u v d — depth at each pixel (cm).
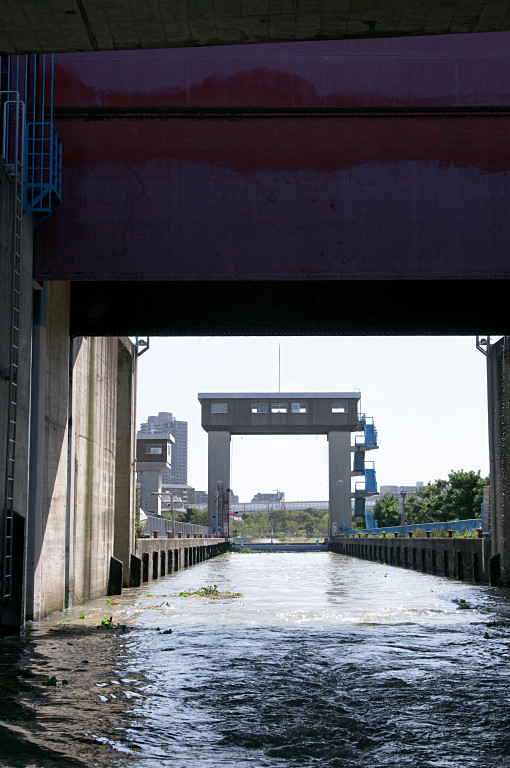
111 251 1820
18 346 1688
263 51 1862
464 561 3578
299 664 1363
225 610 2270
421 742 888
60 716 971
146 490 8756
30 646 1527
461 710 1036
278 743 879
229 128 1855
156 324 2292
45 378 1869
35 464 1814
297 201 1836
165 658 1412
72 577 2183
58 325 2014
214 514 8844
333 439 8638
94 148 1847
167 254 1822
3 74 1814
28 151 1775
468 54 1853
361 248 1822
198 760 809
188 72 1858
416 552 4700
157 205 1834
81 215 1830
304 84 1853
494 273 1809
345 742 886
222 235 1828
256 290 2319
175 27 1239
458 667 1347
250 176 1842
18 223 1717
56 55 1859
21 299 1727
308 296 2320
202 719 977
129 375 3066
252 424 8544
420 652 1505
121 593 2750
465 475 7138
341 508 8831
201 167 1845
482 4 1167
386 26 1237
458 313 2302
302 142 1850
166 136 1853
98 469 2531
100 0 1153
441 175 1836
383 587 3281
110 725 934
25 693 1096
